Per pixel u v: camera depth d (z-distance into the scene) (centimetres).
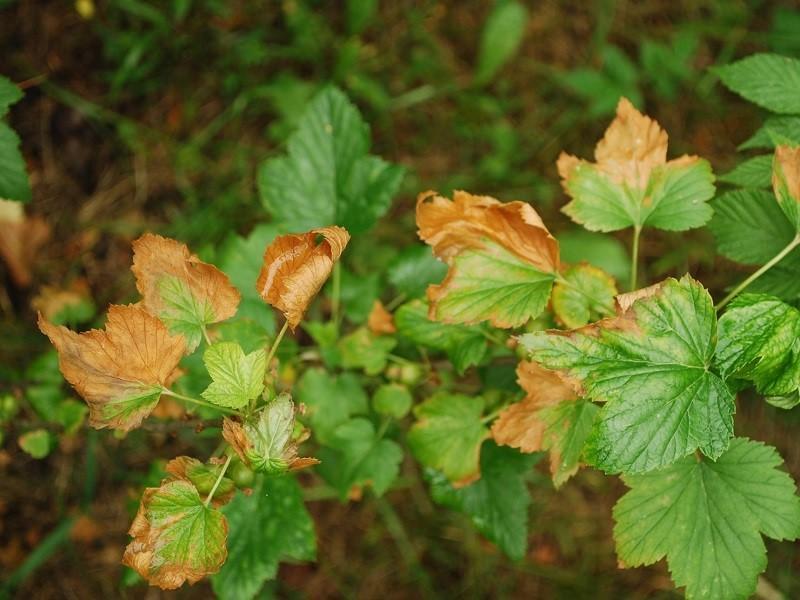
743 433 69
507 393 42
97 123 69
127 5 68
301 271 33
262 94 70
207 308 36
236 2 72
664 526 36
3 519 62
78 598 63
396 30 75
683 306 32
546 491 68
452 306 37
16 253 66
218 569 33
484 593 67
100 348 33
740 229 41
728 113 76
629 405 32
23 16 68
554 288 37
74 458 64
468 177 73
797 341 32
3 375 57
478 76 74
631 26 78
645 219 39
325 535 67
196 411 41
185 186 70
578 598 67
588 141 75
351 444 43
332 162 47
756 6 77
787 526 35
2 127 43
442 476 43
